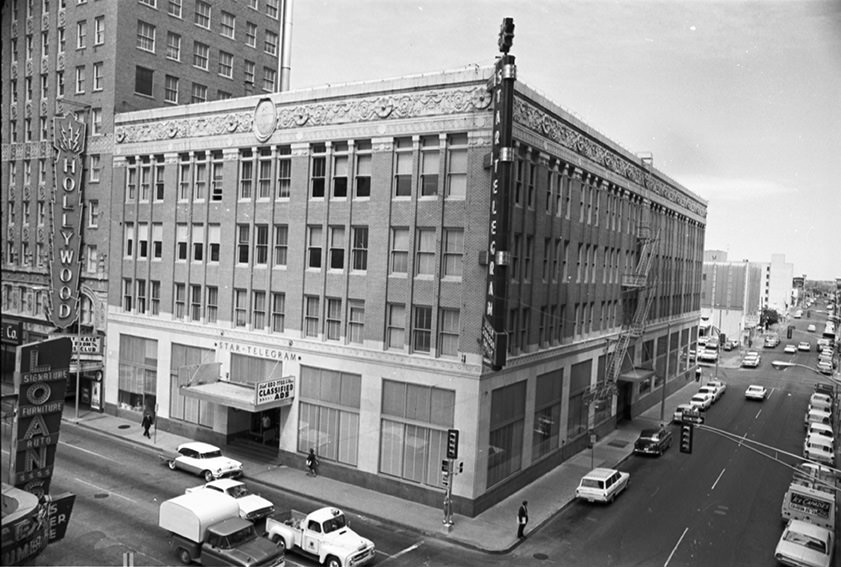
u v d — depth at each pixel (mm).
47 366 20672
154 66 46250
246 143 37594
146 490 29766
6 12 49625
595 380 44688
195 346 39906
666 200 57938
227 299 38562
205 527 22484
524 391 34594
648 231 52406
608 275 46250
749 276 64250
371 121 32812
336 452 33969
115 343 44000
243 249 38188
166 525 23297
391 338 32594
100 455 35094
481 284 29594
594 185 42969
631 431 48531
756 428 45219
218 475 31703
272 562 22047
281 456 35812
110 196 44281
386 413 32250
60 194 43750
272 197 36719
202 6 49875
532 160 34281
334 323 34594
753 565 24766
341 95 33781
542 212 35406
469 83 29922
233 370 38281
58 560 21719
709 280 71688
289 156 36156
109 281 44281
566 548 26344
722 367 66500
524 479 34469
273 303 36812
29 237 47188
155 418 39906
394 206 32250
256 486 32031
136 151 42750
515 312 33344
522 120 31891
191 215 40250
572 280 40281
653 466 38781
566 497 32750
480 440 29875
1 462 17969
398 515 29109
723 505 31828
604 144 43688
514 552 25844
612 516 30156
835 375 37312
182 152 40500
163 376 41344
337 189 34469
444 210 30797
